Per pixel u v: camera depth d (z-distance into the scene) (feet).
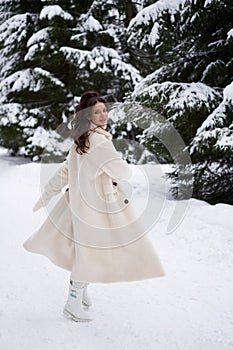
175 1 23.44
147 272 11.26
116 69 37.37
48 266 15.39
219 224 19.10
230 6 22.53
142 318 11.80
